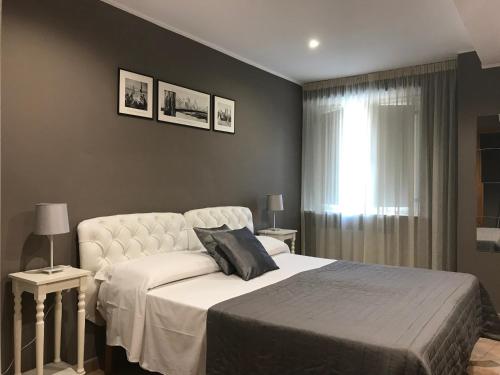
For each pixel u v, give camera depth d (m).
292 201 5.55
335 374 1.76
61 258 2.79
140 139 3.38
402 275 3.12
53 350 2.72
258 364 1.99
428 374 1.58
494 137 4.09
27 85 2.60
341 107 5.42
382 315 2.11
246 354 2.04
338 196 5.46
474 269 4.18
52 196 2.74
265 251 3.33
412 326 1.94
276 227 5.18
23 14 2.57
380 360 1.67
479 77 4.16
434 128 4.71
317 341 1.84
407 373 1.61
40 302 2.31
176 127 3.73
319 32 3.77
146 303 2.50
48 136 2.72
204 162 4.05
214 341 2.15
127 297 2.58
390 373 1.63
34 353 2.62
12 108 2.52
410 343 1.73
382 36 3.87
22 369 2.56
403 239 5.00
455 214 4.58
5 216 2.49
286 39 3.97
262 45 4.15
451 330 2.08
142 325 2.49
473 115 4.18
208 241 3.17
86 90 2.95
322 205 5.56
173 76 3.69
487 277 4.12
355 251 5.29
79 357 2.54
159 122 3.55
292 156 5.52
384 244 5.09
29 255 2.61
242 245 3.12
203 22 3.55
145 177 3.42
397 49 4.25
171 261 2.85
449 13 3.32
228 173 4.37
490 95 4.11
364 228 5.19
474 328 2.72
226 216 4.12
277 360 1.93
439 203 4.68
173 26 3.64
